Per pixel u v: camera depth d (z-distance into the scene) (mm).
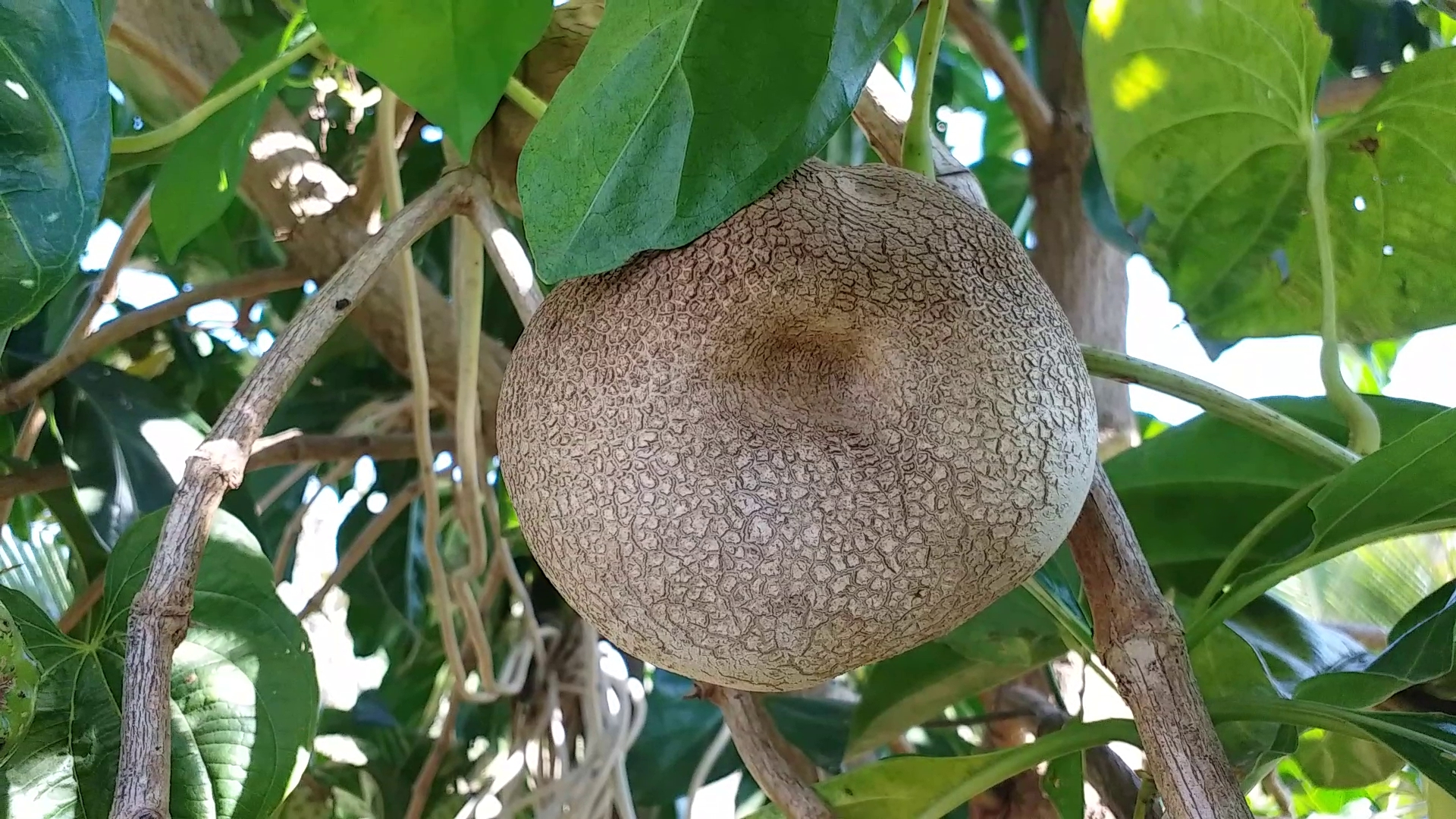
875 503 224
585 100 227
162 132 311
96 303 450
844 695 588
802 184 244
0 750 255
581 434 233
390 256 269
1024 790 445
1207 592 306
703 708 597
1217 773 229
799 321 234
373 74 252
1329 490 286
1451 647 299
